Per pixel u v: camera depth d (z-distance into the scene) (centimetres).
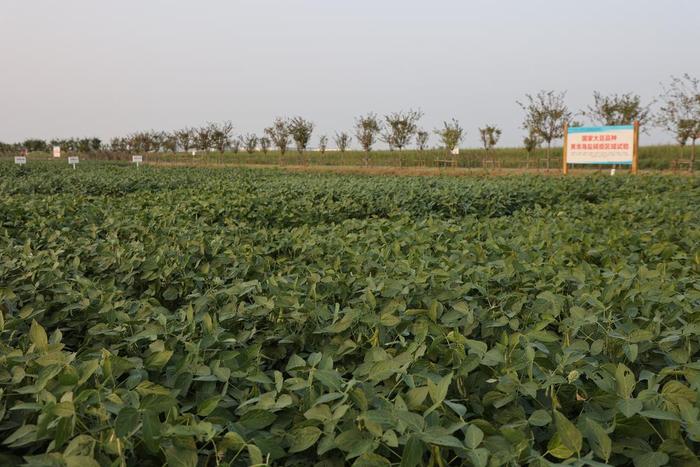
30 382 238
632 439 192
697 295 319
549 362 242
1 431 216
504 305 339
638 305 319
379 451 186
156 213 830
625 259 477
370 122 4347
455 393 238
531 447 186
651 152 3775
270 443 190
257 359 263
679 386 199
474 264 462
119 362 224
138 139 7088
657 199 1034
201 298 343
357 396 202
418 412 202
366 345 293
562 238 596
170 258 486
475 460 167
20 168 2830
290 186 1488
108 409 189
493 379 230
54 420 188
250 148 5928
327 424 195
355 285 385
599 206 933
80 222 786
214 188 1403
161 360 243
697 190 1197
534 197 1239
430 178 2066
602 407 214
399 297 341
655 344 268
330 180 1869
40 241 625
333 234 642
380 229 663
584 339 283
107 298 364
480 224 692
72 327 355
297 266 484
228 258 495
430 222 712
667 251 521
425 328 276
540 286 373
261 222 905
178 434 181
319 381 232
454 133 3900
